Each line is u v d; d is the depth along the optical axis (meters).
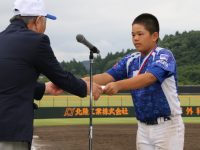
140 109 5.00
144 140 5.10
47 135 19.16
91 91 4.16
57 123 24.34
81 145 16.48
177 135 5.00
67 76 3.98
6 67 3.75
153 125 4.98
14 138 3.68
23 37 3.82
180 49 72.94
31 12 3.96
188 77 63.91
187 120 25.86
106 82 5.22
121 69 5.22
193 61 69.12
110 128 22.34
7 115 3.70
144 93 4.91
